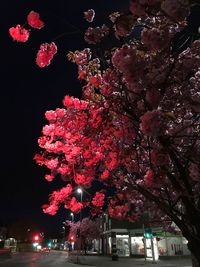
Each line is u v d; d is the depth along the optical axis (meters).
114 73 7.51
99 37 6.89
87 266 34.41
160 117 5.36
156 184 7.22
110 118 8.82
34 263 40.75
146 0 4.86
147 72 5.75
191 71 7.09
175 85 7.06
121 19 5.12
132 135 8.63
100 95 9.09
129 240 52.91
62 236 166.12
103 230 68.06
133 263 35.94
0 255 51.53
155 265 31.84
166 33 5.44
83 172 10.79
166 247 43.94
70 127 10.43
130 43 6.37
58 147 10.63
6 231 106.06
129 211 13.02
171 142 6.35
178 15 4.52
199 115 7.27
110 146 9.84
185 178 6.43
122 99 7.17
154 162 6.69
